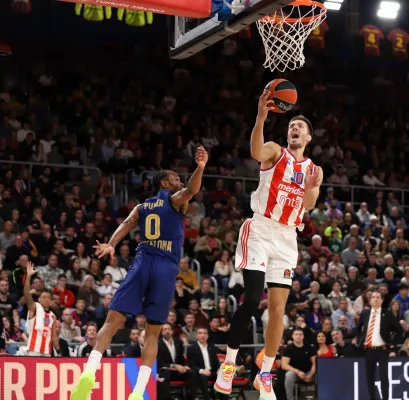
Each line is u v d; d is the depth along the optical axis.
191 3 6.17
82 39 21.34
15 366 8.56
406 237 18.20
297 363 12.15
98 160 18.06
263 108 5.68
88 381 5.55
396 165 22.34
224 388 5.75
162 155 18.42
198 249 15.51
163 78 21.64
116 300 6.02
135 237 15.30
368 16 23.48
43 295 10.98
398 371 10.63
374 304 12.58
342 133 22.48
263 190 5.96
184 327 12.91
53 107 19.17
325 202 18.14
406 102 24.47
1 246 14.15
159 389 11.50
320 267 15.36
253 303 5.76
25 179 16.16
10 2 20.47
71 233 14.84
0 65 20.14
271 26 6.87
